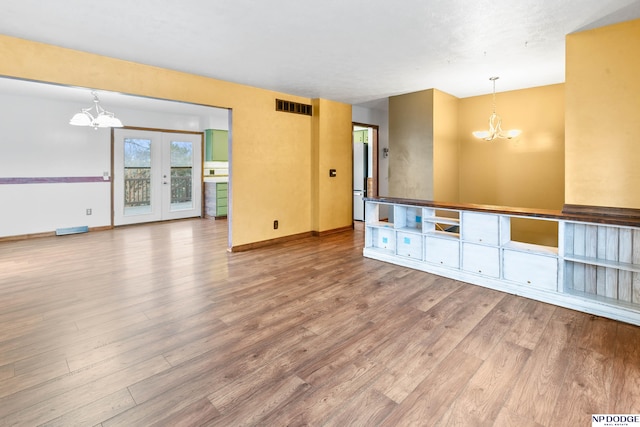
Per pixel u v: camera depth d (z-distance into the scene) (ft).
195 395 6.01
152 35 10.14
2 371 6.67
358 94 18.01
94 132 21.45
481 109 18.22
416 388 6.16
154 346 7.64
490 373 6.57
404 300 10.21
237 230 16.30
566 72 10.47
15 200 18.67
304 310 9.55
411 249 13.70
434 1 8.29
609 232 9.16
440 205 12.41
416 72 14.05
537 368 6.70
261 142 16.97
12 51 10.14
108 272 12.98
